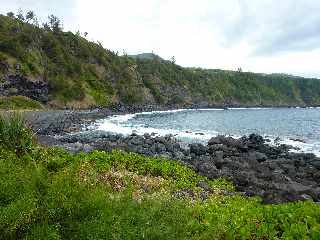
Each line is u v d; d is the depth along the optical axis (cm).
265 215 1253
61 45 16712
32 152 1697
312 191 2230
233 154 3881
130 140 4706
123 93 16838
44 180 966
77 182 1002
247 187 2230
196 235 1060
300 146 5219
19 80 13112
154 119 10325
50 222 876
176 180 2016
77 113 11225
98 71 16988
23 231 855
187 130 7156
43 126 6575
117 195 1095
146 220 930
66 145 3747
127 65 19238
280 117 13400
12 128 1709
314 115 15038
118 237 855
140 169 2084
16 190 941
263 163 3409
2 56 13288
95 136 5328
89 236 861
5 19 16388
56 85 14262
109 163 2062
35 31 16412
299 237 1084
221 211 1312
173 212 1006
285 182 2616
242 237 1099
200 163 3005
